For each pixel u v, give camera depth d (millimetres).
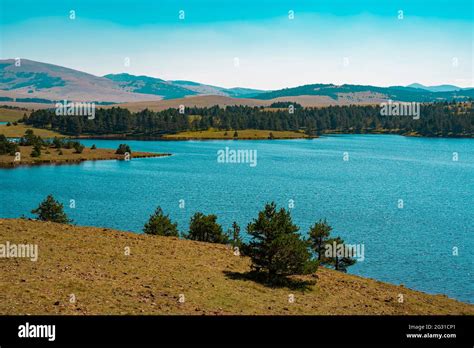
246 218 107438
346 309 31844
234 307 28797
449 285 62719
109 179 175500
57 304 25188
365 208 125000
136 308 26281
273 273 36312
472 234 96062
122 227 97438
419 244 86188
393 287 42812
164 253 41500
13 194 136875
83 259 35312
